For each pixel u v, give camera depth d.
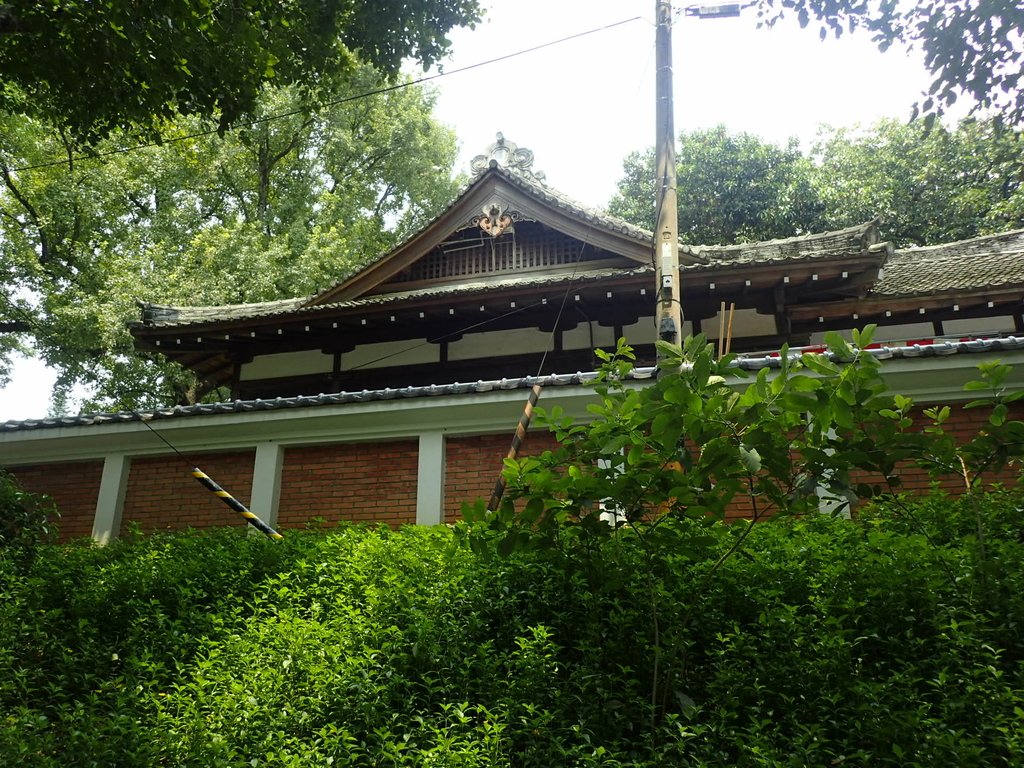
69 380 22.41
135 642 5.59
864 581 4.93
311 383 13.55
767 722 3.96
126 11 8.35
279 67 10.73
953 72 7.67
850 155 26.31
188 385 21.75
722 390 4.41
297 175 26.42
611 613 4.92
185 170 23.70
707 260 12.11
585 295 12.12
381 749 4.04
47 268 22.52
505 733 4.24
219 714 4.35
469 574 5.61
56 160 21.20
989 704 3.81
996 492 6.80
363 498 8.79
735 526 5.53
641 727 4.37
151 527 9.16
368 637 4.99
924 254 15.48
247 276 20.81
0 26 8.42
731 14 9.12
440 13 10.81
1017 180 23.20
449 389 8.38
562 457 4.81
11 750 4.15
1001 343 7.32
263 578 6.50
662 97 8.96
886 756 3.82
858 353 4.46
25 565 7.20
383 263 14.08
